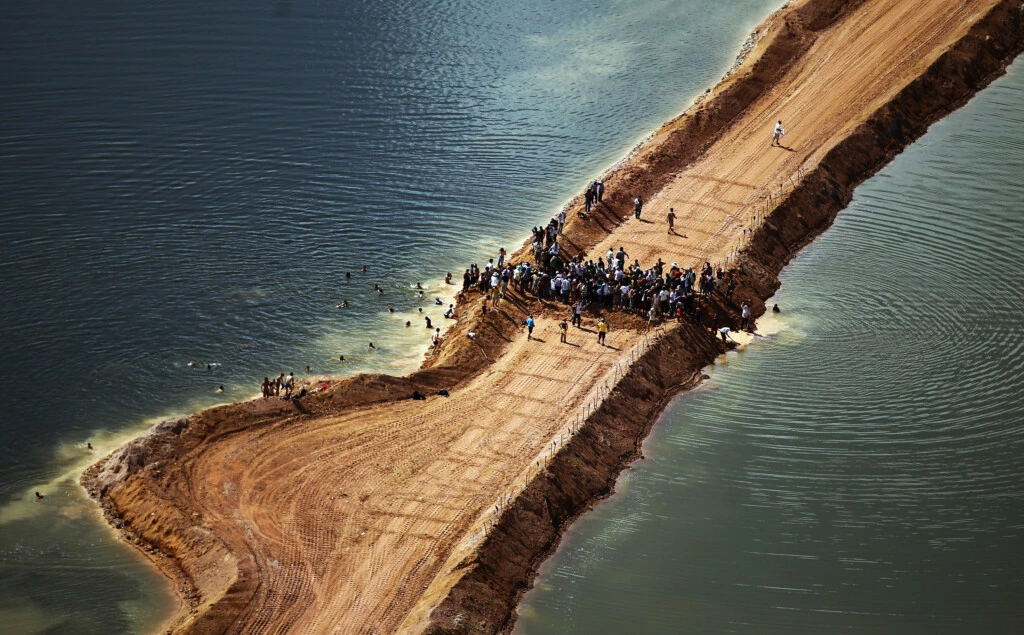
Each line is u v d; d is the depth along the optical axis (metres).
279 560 67.19
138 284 96.25
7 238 101.12
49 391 83.81
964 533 73.44
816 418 83.75
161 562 68.44
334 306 95.38
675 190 111.00
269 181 111.94
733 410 84.69
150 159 114.44
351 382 82.44
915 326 93.56
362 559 67.62
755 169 113.56
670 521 74.06
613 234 104.50
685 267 98.56
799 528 73.69
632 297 92.56
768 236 103.12
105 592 66.19
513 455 76.88
